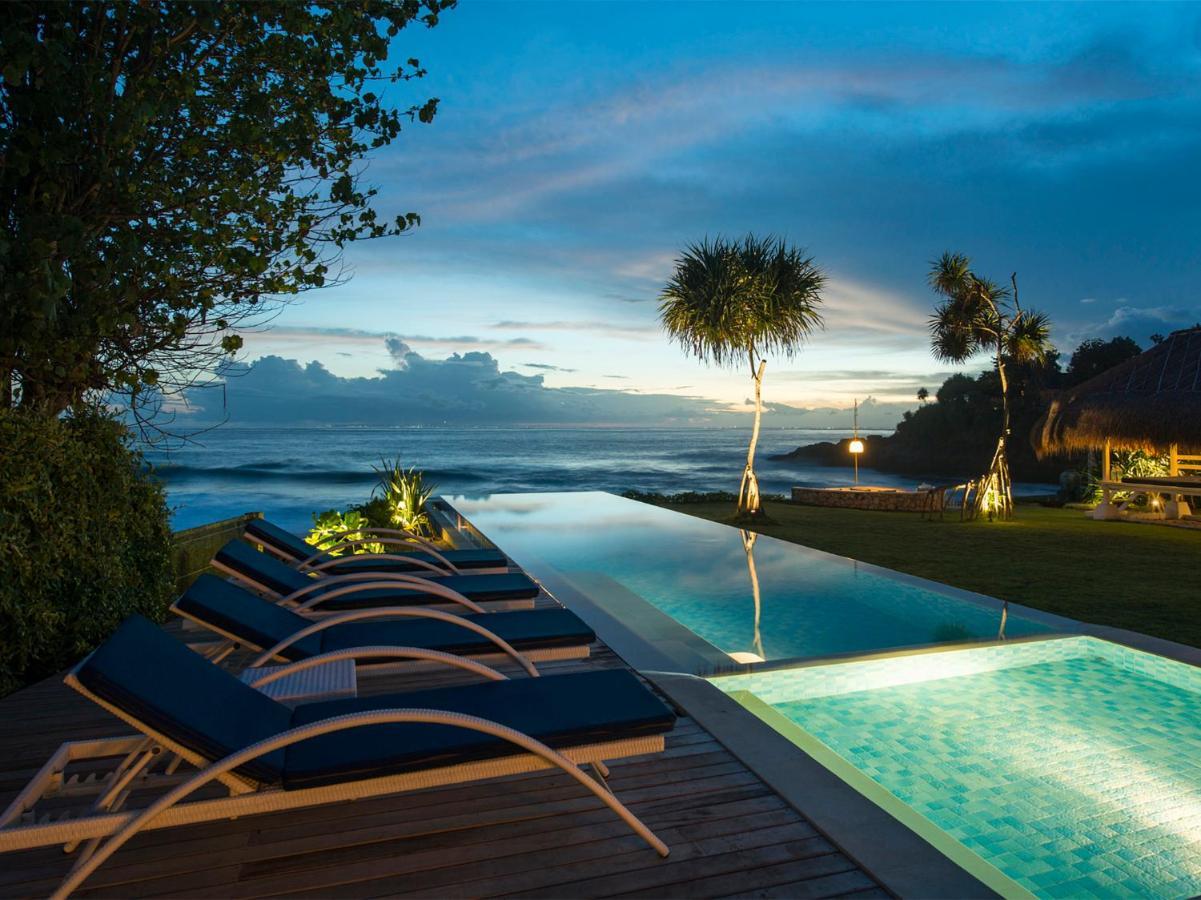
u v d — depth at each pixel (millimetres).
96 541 3916
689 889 1756
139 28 3580
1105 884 2318
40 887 1771
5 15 3273
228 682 2043
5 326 3486
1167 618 5297
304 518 22656
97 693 1654
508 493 14797
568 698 2111
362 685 3209
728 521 11508
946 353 13023
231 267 3980
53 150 3416
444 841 1977
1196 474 13703
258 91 3863
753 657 4453
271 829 2039
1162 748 3281
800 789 2211
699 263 11781
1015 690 3979
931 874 1776
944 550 8625
